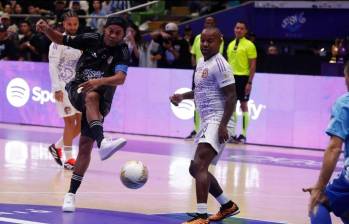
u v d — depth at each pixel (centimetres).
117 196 1081
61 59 1316
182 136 1883
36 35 2192
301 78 1770
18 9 2573
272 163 1505
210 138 896
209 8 2755
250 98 1827
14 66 2086
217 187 932
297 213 1018
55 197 1047
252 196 1134
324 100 1748
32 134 1842
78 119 1320
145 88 1925
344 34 2561
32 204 985
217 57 908
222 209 941
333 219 979
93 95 944
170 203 1041
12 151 1522
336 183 693
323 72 2052
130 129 1948
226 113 894
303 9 2611
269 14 2656
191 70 1861
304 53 2544
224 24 2692
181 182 1221
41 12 2517
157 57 2131
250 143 1827
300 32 2617
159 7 2845
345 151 692
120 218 918
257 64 2142
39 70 2050
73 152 1512
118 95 1958
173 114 1892
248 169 1410
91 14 2536
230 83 897
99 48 978
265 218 975
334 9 2566
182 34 2638
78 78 984
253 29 2678
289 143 1789
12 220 867
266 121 1809
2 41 2172
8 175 1221
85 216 919
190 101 1867
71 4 2594
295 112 1780
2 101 2111
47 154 1498
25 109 2080
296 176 1350
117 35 967
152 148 1659
